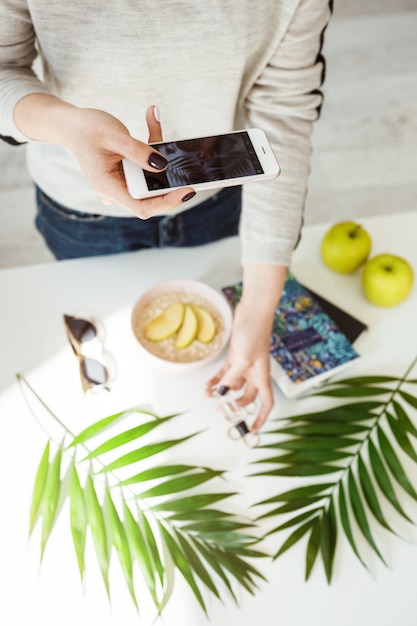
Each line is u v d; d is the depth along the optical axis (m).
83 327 1.07
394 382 1.07
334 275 1.20
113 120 0.74
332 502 0.95
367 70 2.56
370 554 0.92
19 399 1.00
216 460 0.97
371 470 0.99
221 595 0.87
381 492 0.97
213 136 0.80
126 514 0.91
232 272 1.18
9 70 0.85
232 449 0.98
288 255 1.00
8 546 0.88
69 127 0.75
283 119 1.00
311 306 1.12
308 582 0.88
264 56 0.93
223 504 0.94
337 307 1.13
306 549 0.91
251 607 0.86
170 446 0.97
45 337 1.07
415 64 2.62
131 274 1.15
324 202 2.19
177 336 1.04
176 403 1.02
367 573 0.90
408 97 2.51
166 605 0.86
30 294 1.11
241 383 1.00
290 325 1.09
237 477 0.96
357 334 1.11
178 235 1.20
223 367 1.02
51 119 0.77
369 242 1.16
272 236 0.99
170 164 0.77
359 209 2.18
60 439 0.97
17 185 2.14
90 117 0.74
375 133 2.38
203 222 1.20
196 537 0.91
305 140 1.01
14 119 0.81
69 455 0.96
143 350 1.01
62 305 1.10
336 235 1.15
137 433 0.97
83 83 0.89
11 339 1.06
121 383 1.03
